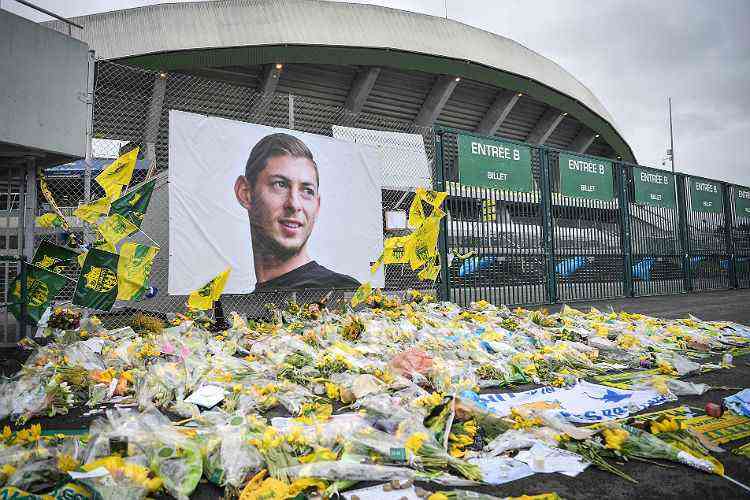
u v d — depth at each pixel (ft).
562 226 37.11
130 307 23.47
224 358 14.53
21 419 9.92
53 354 13.32
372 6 79.05
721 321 26.61
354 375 12.72
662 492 6.73
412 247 26.32
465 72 84.23
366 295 23.66
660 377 13.12
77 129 18.43
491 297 31.30
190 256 21.24
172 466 6.87
